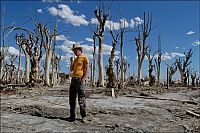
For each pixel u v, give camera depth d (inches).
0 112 386.3
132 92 944.3
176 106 548.7
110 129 282.7
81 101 322.3
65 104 497.7
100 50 1396.4
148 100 677.9
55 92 876.0
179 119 368.8
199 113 438.3
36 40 1407.5
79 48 334.6
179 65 2561.5
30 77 1112.2
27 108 414.0
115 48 1026.1
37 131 264.2
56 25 1446.9
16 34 1731.1
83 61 327.3
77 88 322.7
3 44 1145.4
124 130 279.9
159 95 957.2
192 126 311.4
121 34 1425.9
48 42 1438.2
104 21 1365.7
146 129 288.7
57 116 352.2
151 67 1909.4
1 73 1154.0
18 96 722.2
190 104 640.4
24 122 309.1
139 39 1820.9
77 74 325.4
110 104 528.4
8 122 308.2
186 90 1644.9
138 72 1839.3
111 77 1026.1
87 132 263.9
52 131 265.0
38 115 362.3
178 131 283.0
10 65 1715.1
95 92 861.2
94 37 1747.0
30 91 892.0
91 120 321.1
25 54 1716.3
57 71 2253.9
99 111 398.6
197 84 2903.5
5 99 616.1
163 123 331.6
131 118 358.3
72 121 319.3
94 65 1745.8
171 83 2429.9
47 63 1435.8
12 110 404.8
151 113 411.8
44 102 536.7
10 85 1019.9
